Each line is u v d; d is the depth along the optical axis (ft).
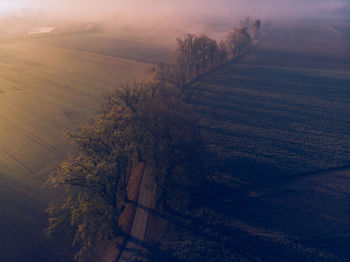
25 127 200.13
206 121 205.46
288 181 134.41
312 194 124.77
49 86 300.61
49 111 230.68
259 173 140.97
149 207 117.08
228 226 106.63
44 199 123.24
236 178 136.98
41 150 168.04
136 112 123.34
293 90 272.51
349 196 122.31
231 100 248.52
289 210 115.24
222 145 169.58
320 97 251.19
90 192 90.58
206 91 272.92
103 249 96.53
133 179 136.15
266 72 340.80
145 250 95.30
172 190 115.34
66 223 108.17
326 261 90.38
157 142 112.57
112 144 101.71
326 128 189.98
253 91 271.90
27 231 105.81
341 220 108.78
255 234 102.42
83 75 344.49
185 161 112.57
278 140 175.01
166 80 256.93
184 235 102.12
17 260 93.81
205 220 109.70
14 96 267.59
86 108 237.04
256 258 91.86
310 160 151.23
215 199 122.52
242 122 203.41
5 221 110.73
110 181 93.71
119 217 110.63
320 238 100.22
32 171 146.10
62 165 91.66
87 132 101.96
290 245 97.09
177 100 145.18
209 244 97.50
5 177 140.77
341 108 224.33
